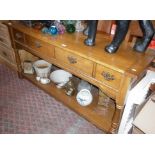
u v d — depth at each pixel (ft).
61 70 6.58
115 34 3.54
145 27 3.41
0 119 5.33
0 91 6.45
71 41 4.17
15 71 7.45
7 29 5.78
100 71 3.64
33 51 5.24
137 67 3.27
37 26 4.77
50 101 6.06
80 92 5.40
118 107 3.78
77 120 5.37
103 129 4.74
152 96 4.26
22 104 5.90
